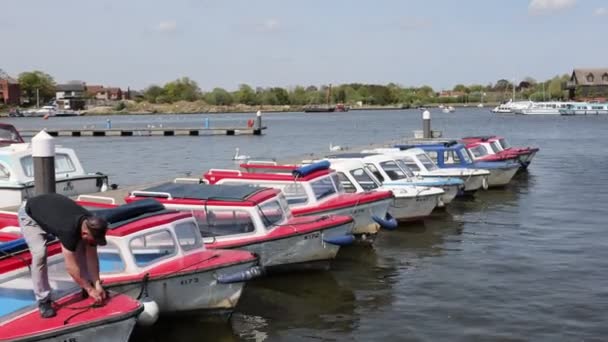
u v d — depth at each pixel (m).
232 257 12.79
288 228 15.59
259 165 21.39
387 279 16.12
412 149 29.11
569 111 137.88
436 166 29.34
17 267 9.72
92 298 9.88
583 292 14.91
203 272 12.18
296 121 134.62
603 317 13.29
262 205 15.41
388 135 77.56
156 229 12.32
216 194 15.55
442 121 121.19
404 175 25.06
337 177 19.69
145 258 12.10
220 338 12.20
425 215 22.80
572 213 24.91
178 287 12.08
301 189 18.41
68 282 10.06
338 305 14.15
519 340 12.16
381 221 19.44
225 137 75.12
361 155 26.12
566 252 18.67
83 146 61.94
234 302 12.65
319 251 15.98
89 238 9.22
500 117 135.75
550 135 73.06
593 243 19.69
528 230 21.86
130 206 12.62
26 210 9.22
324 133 83.69
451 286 15.54
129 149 57.97
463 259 18.08
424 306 14.10
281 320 13.23
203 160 46.75
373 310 13.86
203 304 12.45
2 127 24.64
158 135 78.38
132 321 9.71
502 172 31.39
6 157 19.81
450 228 22.33
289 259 15.63
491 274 16.53
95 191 22.70
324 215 17.45
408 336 12.40
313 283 15.68
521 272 16.66
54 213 9.14
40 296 9.29
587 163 42.97
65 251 9.29
